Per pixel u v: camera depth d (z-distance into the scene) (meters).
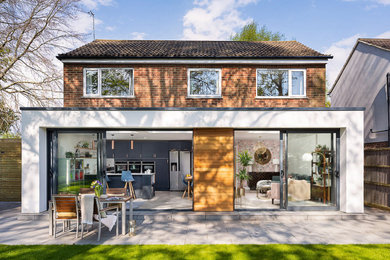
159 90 9.84
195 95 9.85
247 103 9.85
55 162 8.72
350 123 8.37
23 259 5.00
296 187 8.63
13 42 11.00
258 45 12.28
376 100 11.55
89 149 8.77
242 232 6.84
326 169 8.73
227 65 9.94
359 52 12.95
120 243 5.99
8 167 10.67
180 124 8.38
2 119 10.92
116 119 8.39
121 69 9.98
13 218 8.19
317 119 8.39
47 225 7.48
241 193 9.73
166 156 14.67
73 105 9.76
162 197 12.10
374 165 9.88
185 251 5.42
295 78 10.14
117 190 7.76
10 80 11.36
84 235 6.62
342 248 5.64
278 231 6.93
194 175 8.55
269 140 14.40
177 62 9.75
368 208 9.67
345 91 14.40
